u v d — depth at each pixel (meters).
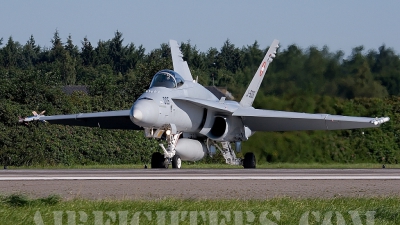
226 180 52.50
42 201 37.66
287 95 114.19
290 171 67.06
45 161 112.69
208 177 55.25
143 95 74.50
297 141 107.56
